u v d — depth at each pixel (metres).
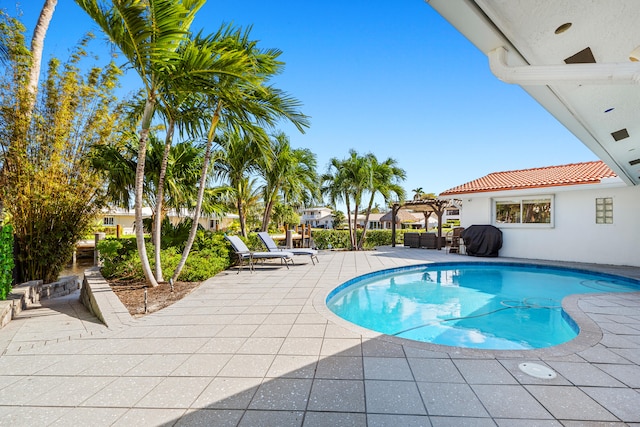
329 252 14.01
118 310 4.44
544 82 2.27
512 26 1.99
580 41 2.19
